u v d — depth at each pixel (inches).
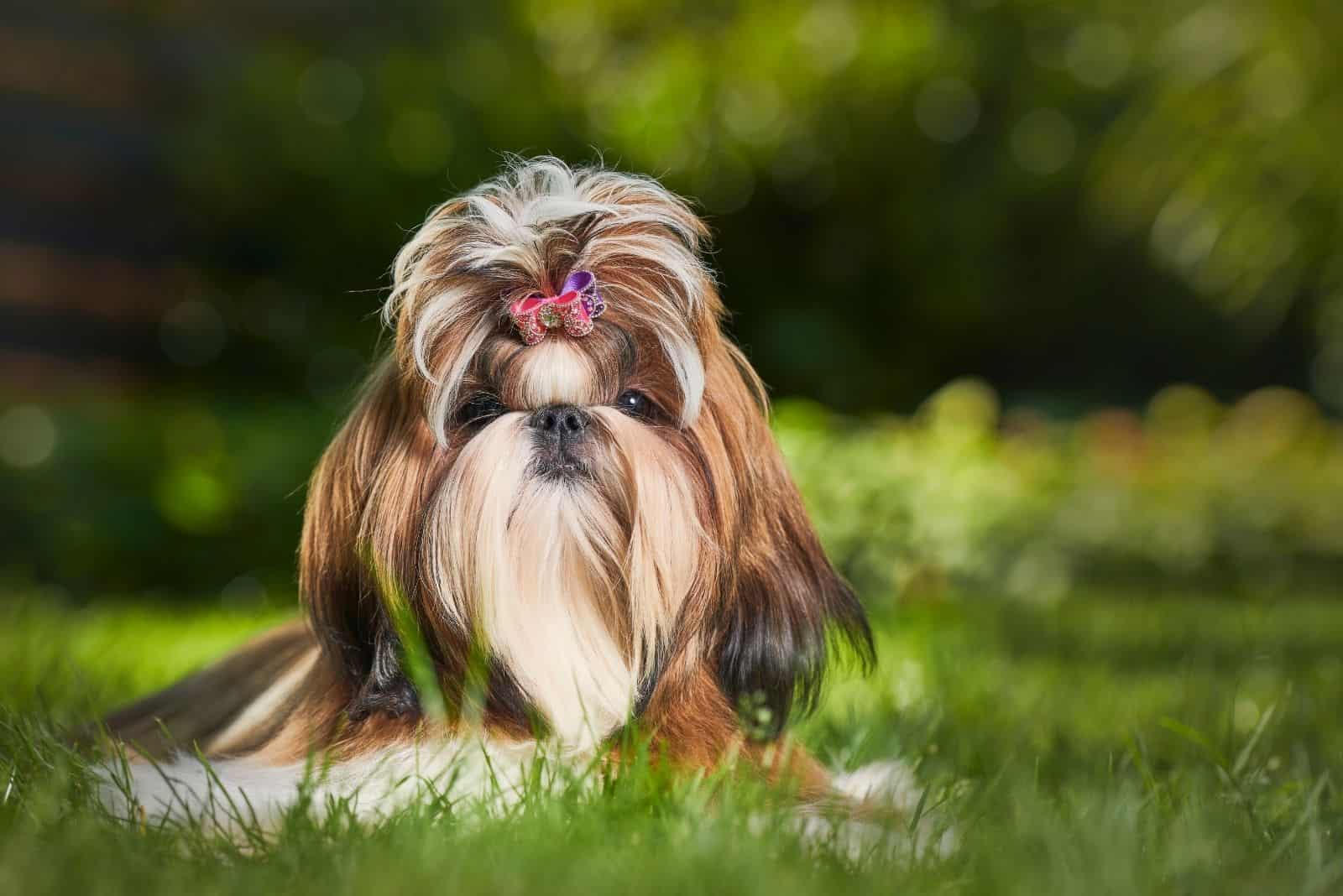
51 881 85.6
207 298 409.7
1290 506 397.4
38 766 114.6
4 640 213.3
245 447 327.3
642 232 121.9
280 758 122.6
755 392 134.0
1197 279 431.2
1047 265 510.9
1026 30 477.4
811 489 303.0
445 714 118.3
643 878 87.5
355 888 84.7
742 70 443.5
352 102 428.1
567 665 118.6
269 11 446.3
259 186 414.9
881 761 139.1
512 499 116.7
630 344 119.0
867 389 460.4
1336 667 205.8
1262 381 586.6
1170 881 92.7
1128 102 460.8
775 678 129.3
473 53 437.7
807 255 468.1
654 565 118.0
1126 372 562.3
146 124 419.8
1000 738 155.7
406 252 122.3
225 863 95.6
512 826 98.5
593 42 452.4
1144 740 146.1
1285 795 120.0
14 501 313.0
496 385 119.3
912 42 450.0
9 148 399.9
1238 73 351.3
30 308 391.2
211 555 319.9
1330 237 370.0
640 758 109.2
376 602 122.0
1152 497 390.6
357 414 125.7
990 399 463.2
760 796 108.9
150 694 159.5
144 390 397.1
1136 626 277.3
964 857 98.3
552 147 420.5
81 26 412.8
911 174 468.8
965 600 310.0
